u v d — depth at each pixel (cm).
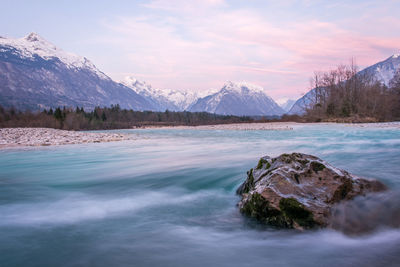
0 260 429
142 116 13912
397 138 2019
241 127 5519
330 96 7619
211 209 660
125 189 860
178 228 550
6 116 7781
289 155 677
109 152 1770
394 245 457
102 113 12275
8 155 1639
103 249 463
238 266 404
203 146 2078
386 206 564
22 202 733
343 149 1472
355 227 511
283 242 479
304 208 521
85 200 750
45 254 448
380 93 6975
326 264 401
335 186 579
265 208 556
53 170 1178
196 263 413
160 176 1008
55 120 7538
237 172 1005
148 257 435
